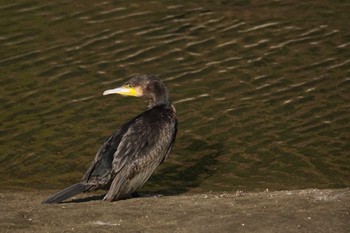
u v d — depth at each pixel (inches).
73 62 708.0
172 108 509.7
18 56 717.3
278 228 396.2
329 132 617.9
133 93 512.1
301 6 788.6
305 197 449.7
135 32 748.0
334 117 634.8
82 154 596.4
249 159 590.9
